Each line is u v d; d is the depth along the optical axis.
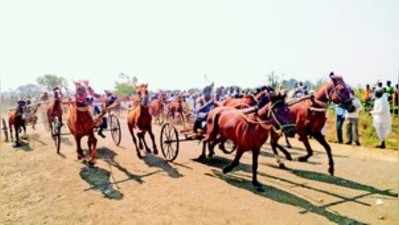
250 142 9.55
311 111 10.91
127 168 12.24
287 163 12.48
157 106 24.53
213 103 12.53
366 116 19.03
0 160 15.25
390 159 13.05
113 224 8.30
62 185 11.23
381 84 15.31
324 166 12.09
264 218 8.08
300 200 9.06
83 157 13.45
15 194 11.18
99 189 10.59
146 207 9.05
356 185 10.14
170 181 10.73
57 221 8.85
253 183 9.89
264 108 9.16
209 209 8.66
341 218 8.00
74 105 12.27
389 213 8.18
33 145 17.42
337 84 10.70
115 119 16.48
